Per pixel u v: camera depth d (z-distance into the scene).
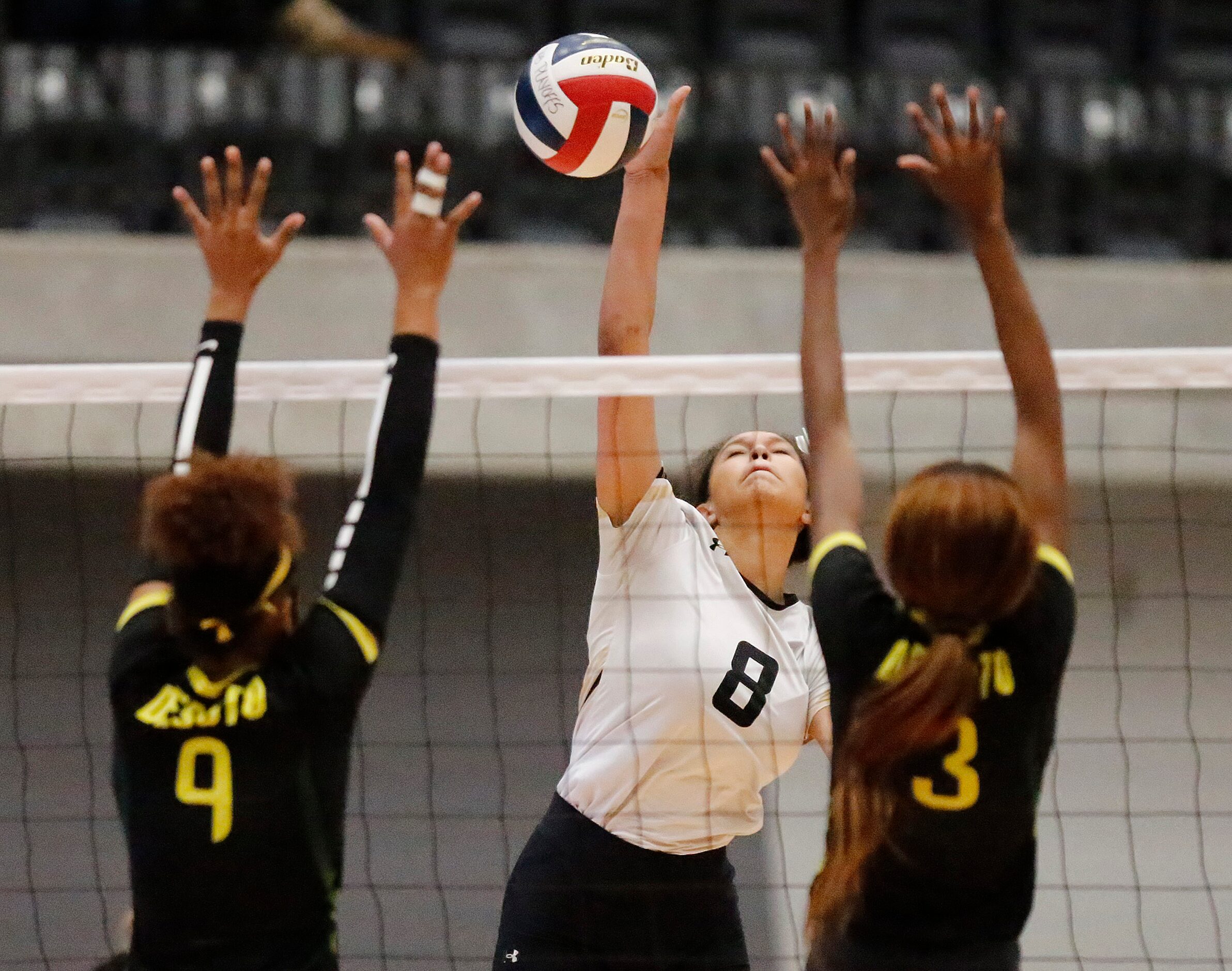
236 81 29.81
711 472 10.34
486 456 21.17
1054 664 6.89
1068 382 9.20
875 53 34.72
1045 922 16.41
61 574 20.03
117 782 7.00
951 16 35.38
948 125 7.71
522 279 25.86
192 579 6.55
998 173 7.70
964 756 6.82
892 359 9.45
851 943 7.12
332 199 29.47
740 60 34.28
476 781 17.20
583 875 9.16
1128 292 26.78
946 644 6.61
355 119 29.84
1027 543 6.61
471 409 21.97
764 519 9.81
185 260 25.28
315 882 6.97
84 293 24.94
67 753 17.48
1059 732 18.78
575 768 9.35
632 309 8.99
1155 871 16.95
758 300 26.08
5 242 25.02
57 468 21.38
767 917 15.66
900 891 7.04
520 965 9.15
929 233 30.62
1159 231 31.56
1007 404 23.22
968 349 26.11
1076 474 22.58
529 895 9.27
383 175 29.67
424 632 19.16
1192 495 22.36
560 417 22.12
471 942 15.24
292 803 6.86
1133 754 18.52
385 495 7.17
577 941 9.13
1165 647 19.95
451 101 30.23
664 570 9.30
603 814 9.17
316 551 18.41
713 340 25.88
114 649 7.16
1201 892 16.72
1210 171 31.55
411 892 15.87
